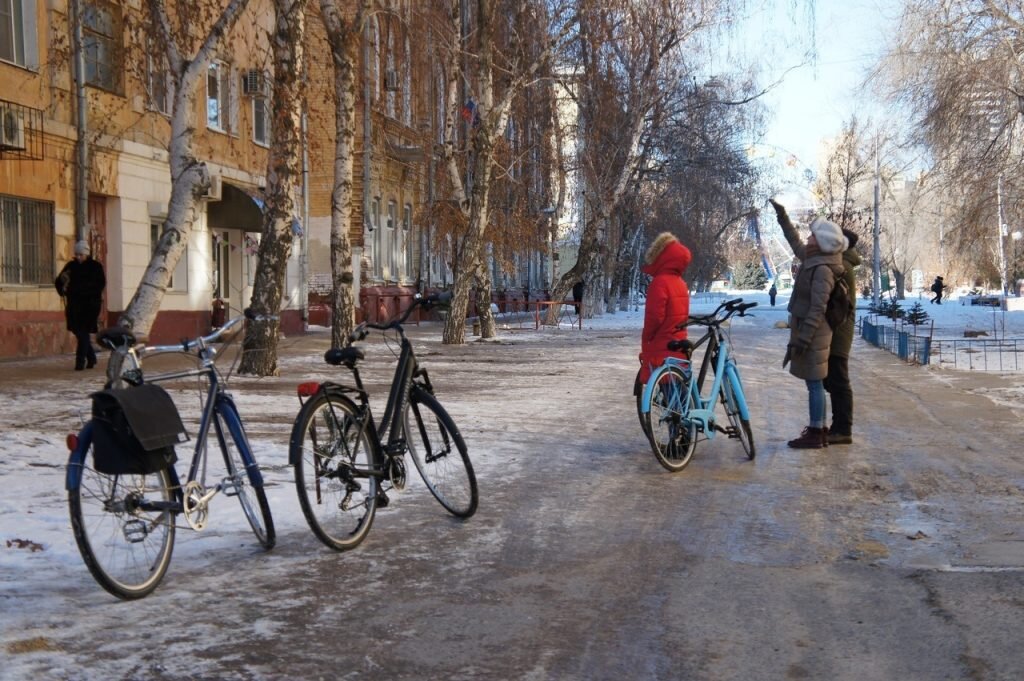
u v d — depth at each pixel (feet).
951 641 15.20
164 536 17.94
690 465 30.37
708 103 130.93
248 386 49.90
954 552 20.33
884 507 24.62
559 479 28.22
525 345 89.81
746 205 165.07
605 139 116.98
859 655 14.70
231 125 90.02
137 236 76.74
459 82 115.44
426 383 23.39
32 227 65.51
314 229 121.60
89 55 71.36
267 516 20.29
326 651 14.90
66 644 15.01
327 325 120.26
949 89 95.86
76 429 34.83
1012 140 97.25
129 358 18.29
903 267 281.33
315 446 20.16
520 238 112.78
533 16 93.15
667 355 30.30
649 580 18.54
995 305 190.39
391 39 115.85
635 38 108.68
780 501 25.36
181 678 13.84
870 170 211.61
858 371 64.80
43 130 65.31
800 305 33.06
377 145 126.41
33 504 23.71
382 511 24.17
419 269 138.31
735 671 14.15
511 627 15.98
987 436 35.76
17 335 64.08
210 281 87.51
